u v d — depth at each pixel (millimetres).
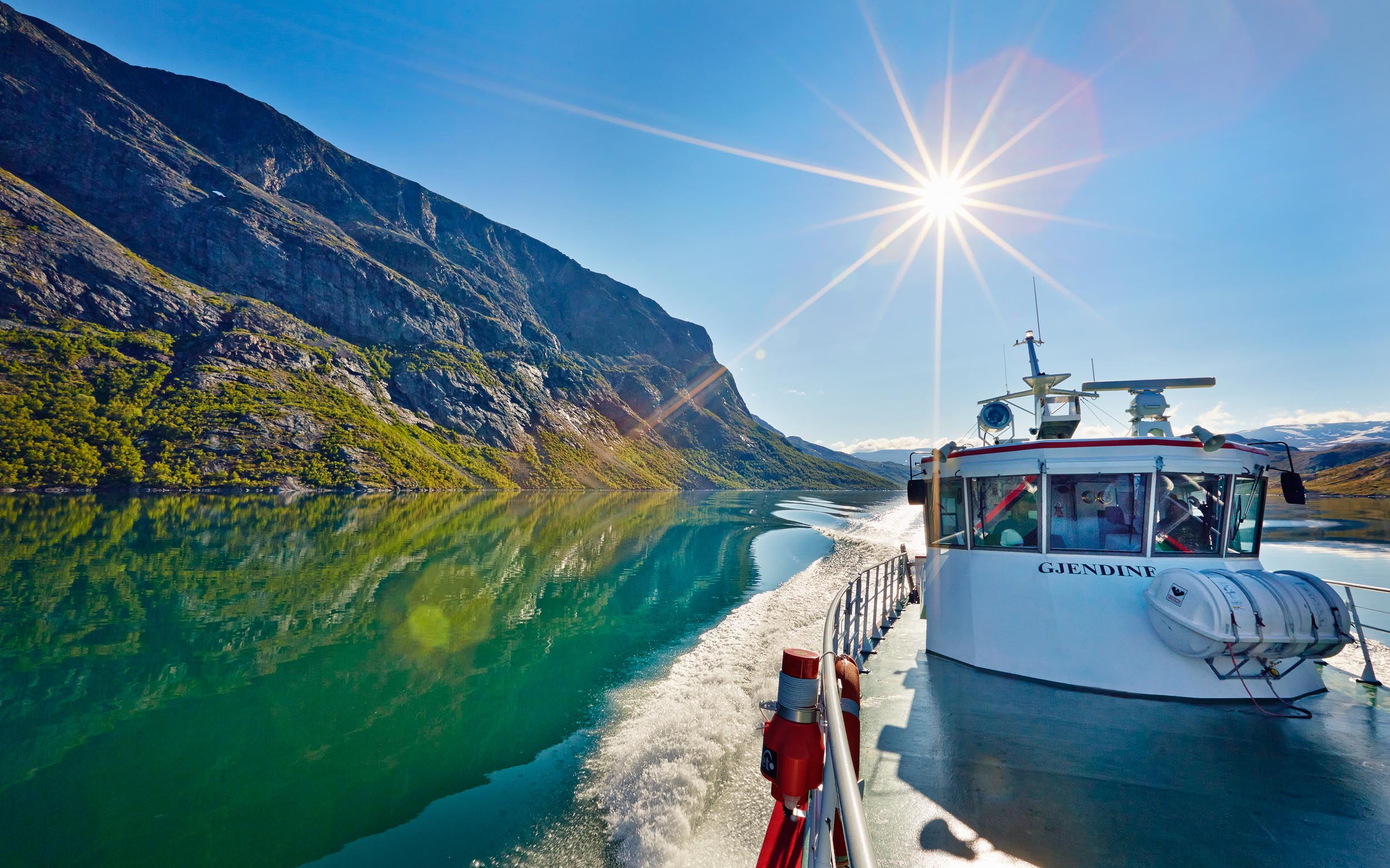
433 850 6465
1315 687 7188
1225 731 6051
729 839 5559
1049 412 9422
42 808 7711
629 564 28672
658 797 6457
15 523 38062
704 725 8336
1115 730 6102
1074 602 7590
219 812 7516
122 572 24219
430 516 54125
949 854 4191
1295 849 4129
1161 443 7414
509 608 19000
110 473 72125
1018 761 5535
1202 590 6512
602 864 5797
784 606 17750
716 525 51969
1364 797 4781
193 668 13398
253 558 28141
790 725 3436
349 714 10766
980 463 8523
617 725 9516
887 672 8312
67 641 15453
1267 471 7719
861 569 24750
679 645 14430
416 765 8617
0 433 69438
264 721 10477
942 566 9219
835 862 3219
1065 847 4219
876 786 5195
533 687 11812
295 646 15016
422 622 17234
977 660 8234
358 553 30297
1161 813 4613
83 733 10055
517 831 6602
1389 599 19094
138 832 7148
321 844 6773
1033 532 8023
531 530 44562
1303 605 6203
